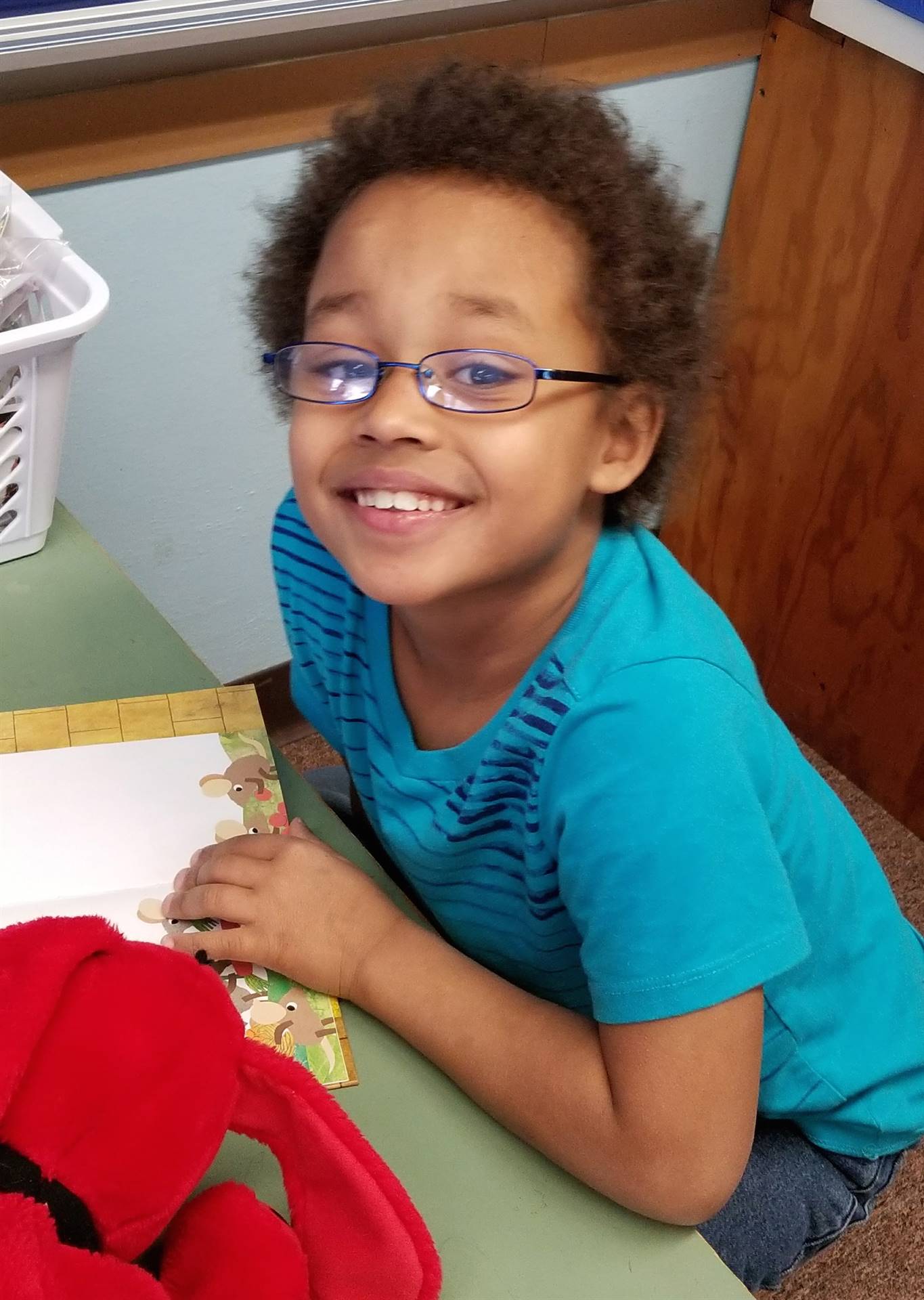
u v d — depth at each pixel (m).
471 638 0.69
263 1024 0.59
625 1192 0.55
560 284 0.59
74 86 1.07
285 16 1.10
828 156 1.45
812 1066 0.77
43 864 0.63
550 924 0.72
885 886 0.85
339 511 0.62
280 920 0.61
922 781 1.60
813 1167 0.82
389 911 0.62
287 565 0.81
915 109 1.34
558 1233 0.54
